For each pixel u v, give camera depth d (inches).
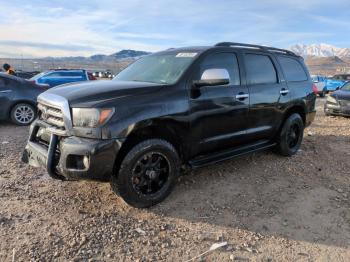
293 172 217.5
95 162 141.6
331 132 354.0
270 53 231.9
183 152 174.4
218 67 190.1
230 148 203.2
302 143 293.6
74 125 145.2
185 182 193.3
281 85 231.8
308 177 210.5
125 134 146.6
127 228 144.4
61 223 145.7
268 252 132.5
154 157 160.6
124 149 154.5
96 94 149.9
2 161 222.5
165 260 125.3
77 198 169.3
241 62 204.7
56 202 164.6
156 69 188.7
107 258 124.9
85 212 155.8
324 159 248.5
